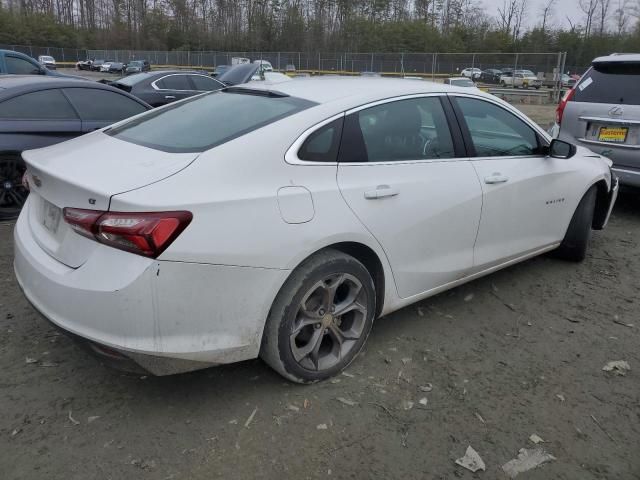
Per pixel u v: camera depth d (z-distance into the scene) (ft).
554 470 8.09
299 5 242.17
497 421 9.07
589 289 14.37
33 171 9.29
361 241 9.59
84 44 248.52
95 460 7.91
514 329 12.12
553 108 76.18
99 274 7.68
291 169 8.89
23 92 18.75
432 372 10.35
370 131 10.14
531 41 211.00
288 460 8.07
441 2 266.16
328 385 9.80
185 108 11.12
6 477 7.54
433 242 11.00
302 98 10.16
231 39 243.81
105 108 20.85
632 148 19.22
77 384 9.60
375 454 8.25
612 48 178.40
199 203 7.80
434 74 96.58
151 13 255.09
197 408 9.09
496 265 12.97
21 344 10.72
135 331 7.65
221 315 8.16
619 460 8.34
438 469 8.02
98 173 8.32
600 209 16.69
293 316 8.96
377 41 212.43
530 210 13.26
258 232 8.25
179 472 7.77
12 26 220.02
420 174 10.66
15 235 9.77
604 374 10.53
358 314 10.07
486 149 12.30
